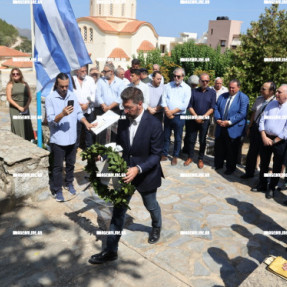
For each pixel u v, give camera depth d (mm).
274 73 8227
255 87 8539
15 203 4145
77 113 4324
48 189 4422
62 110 4129
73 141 4270
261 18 8320
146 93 5832
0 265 3053
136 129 3061
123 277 2955
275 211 4488
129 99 2842
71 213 4066
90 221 3893
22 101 5668
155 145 3066
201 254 3377
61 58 4684
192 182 5336
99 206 4266
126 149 3150
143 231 3758
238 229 3938
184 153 6887
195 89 5824
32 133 5918
